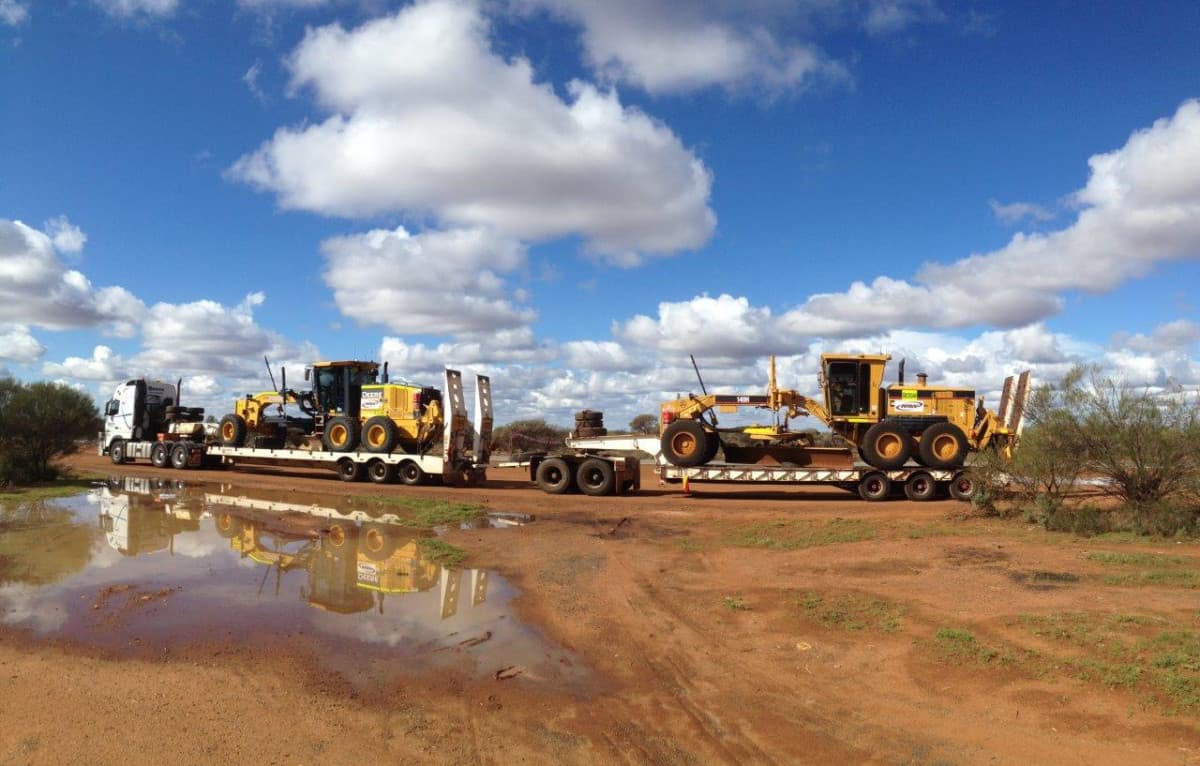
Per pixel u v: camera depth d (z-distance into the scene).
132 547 12.80
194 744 5.33
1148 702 5.80
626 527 15.47
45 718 5.72
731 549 12.88
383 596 9.72
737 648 7.61
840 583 10.08
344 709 6.03
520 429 37.75
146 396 31.31
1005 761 5.08
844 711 6.02
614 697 6.38
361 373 26.22
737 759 5.25
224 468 29.09
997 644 7.22
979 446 20.42
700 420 21.75
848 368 21.20
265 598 9.47
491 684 6.63
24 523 15.19
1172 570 10.04
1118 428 13.84
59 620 8.33
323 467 27.86
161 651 7.34
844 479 20.48
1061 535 13.05
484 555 12.48
